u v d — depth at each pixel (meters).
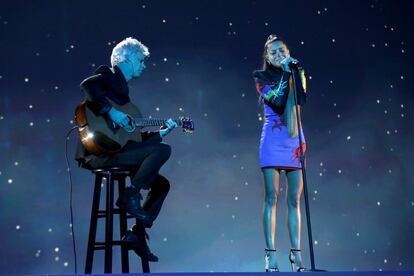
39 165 8.74
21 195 8.66
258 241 9.41
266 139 4.98
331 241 9.70
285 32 9.89
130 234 4.47
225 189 9.46
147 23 9.37
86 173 8.90
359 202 9.90
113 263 8.71
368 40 10.27
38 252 8.60
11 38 8.78
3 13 8.78
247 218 9.43
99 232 8.87
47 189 8.75
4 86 8.71
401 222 10.05
